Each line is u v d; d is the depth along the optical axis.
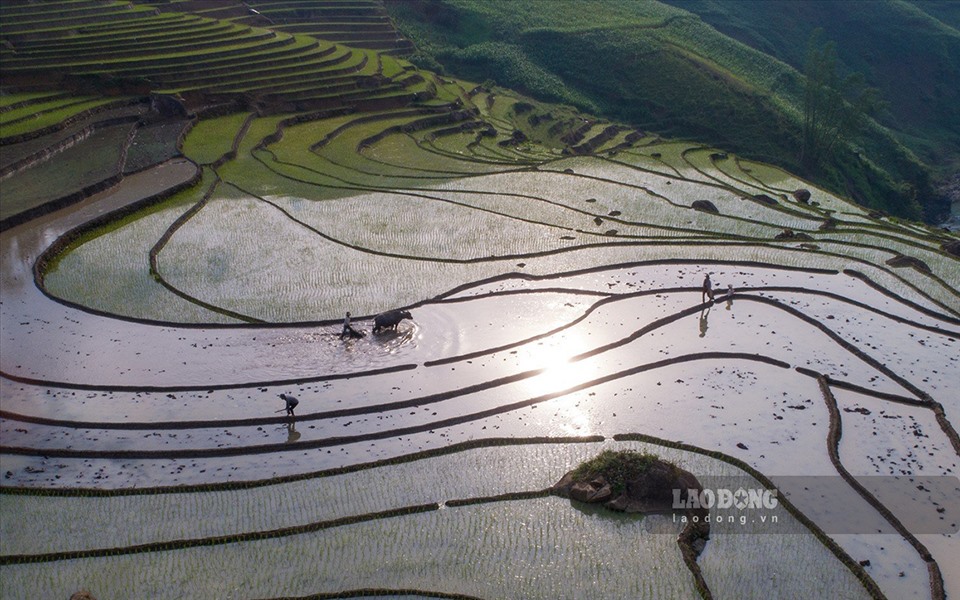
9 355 32.16
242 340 33.50
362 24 96.56
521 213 49.53
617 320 35.78
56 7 81.06
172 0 90.50
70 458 26.47
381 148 64.25
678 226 48.12
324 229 45.69
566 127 79.25
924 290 39.41
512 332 34.50
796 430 27.70
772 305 37.50
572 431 27.78
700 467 25.55
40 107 63.50
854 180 80.94
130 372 31.06
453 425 28.25
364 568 21.56
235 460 26.41
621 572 21.25
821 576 21.19
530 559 21.75
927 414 28.84
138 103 67.38
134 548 22.33
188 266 40.28
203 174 54.09
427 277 39.53
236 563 21.83
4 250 41.41
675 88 88.69
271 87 71.25
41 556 22.00
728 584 20.91
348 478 25.45
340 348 32.94
